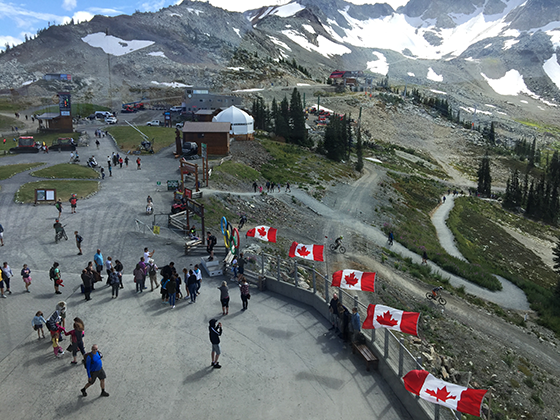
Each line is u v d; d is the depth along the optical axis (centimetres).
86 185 4631
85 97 14075
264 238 2436
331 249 4072
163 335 1791
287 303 2123
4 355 1617
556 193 10706
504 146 19125
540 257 6638
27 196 4091
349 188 7238
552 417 2092
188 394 1409
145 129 8725
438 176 13025
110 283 2162
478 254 5641
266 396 1404
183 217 3738
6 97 13150
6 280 2139
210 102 11388
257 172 6338
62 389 1424
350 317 1728
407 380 1250
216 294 2222
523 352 2809
